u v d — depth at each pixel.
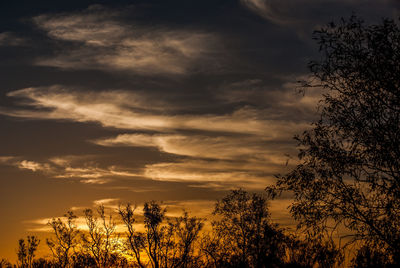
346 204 18.81
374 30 18.41
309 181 19.44
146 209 49.22
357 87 18.70
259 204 34.41
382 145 18.14
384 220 18.16
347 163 18.77
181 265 44.19
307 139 19.56
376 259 18.36
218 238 36.25
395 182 18.09
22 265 49.09
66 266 49.91
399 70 18.14
